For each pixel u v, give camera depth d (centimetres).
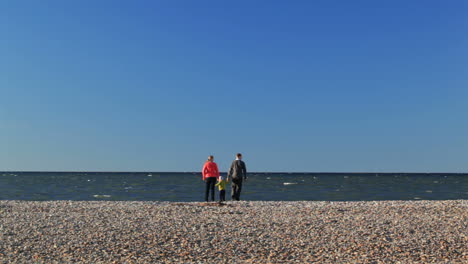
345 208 1578
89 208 1584
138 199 3116
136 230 1095
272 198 3269
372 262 864
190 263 848
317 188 5109
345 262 861
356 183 7450
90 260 860
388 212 1458
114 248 938
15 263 834
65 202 1877
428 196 3597
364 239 1024
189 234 1058
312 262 862
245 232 1084
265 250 938
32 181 7850
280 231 1102
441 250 948
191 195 3544
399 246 970
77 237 1018
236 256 897
